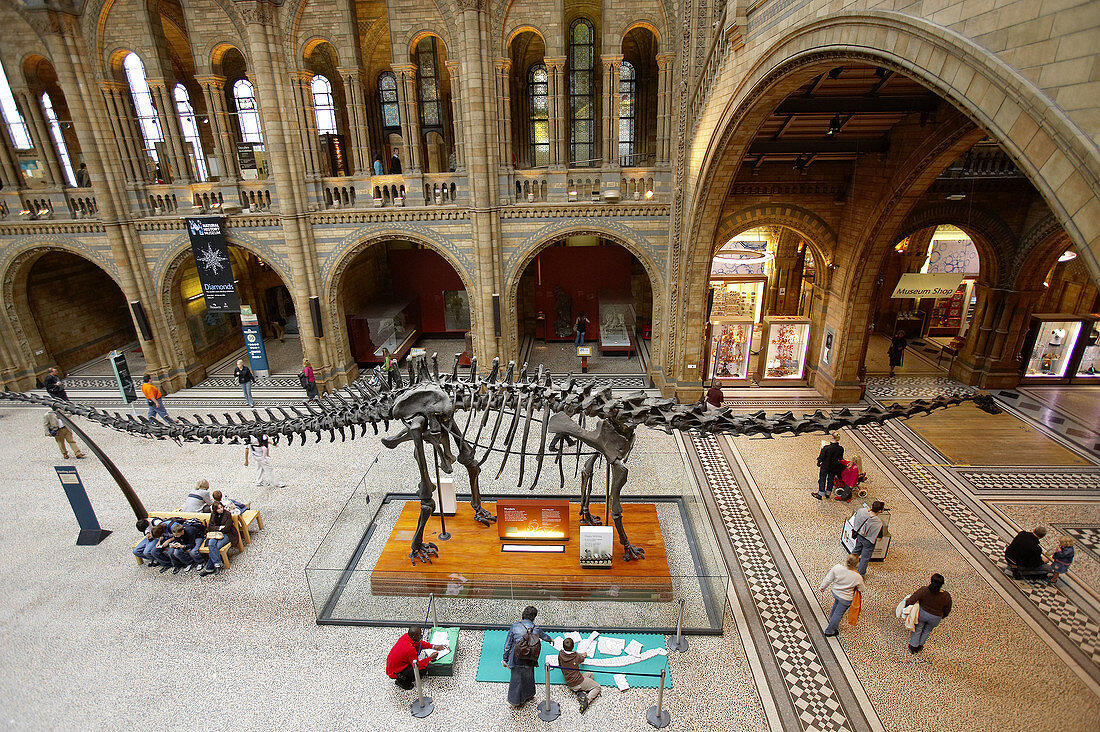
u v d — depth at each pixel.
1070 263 21.80
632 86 23.72
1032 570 10.88
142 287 20.70
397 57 17.92
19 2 17.31
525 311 27.58
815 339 20.75
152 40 18.33
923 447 16.25
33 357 22.66
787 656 9.51
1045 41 5.20
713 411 10.41
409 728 8.45
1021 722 8.29
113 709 8.84
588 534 10.48
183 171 19.88
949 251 24.39
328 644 9.98
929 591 9.11
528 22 17.27
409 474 15.03
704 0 15.31
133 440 17.72
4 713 8.81
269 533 13.07
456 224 19.30
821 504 13.69
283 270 20.30
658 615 10.32
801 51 9.77
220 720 8.64
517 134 24.25
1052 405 18.89
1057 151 5.11
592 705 8.73
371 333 23.47
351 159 25.69
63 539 13.03
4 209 20.47
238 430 12.48
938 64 6.66
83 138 18.89
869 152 16.44
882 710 8.54
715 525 12.93
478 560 11.02
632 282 27.83
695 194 16.36
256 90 18.06
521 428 17.19
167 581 11.62
